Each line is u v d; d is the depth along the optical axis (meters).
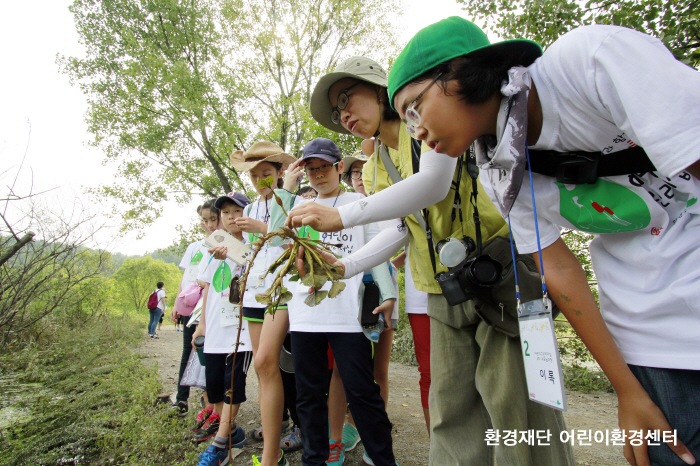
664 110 0.81
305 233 2.59
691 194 0.95
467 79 1.07
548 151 1.10
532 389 1.14
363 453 2.78
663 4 2.94
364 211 1.40
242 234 3.37
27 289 6.29
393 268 2.96
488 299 1.47
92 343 7.11
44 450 2.62
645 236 1.03
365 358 2.15
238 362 2.90
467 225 1.63
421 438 3.01
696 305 0.91
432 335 1.79
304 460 2.15
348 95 1.77
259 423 3.32
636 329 1.03
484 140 1.23
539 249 1.13
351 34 13.95
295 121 11.95
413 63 1.11
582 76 0.94
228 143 12.72
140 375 4.14
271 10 13.11
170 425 2.78
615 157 1.01
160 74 12.82
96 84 14.35
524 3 3.52
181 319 4.48
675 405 0.96
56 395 4.04
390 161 1.94
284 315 2.38
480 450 1.60
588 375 5.40
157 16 14.14
